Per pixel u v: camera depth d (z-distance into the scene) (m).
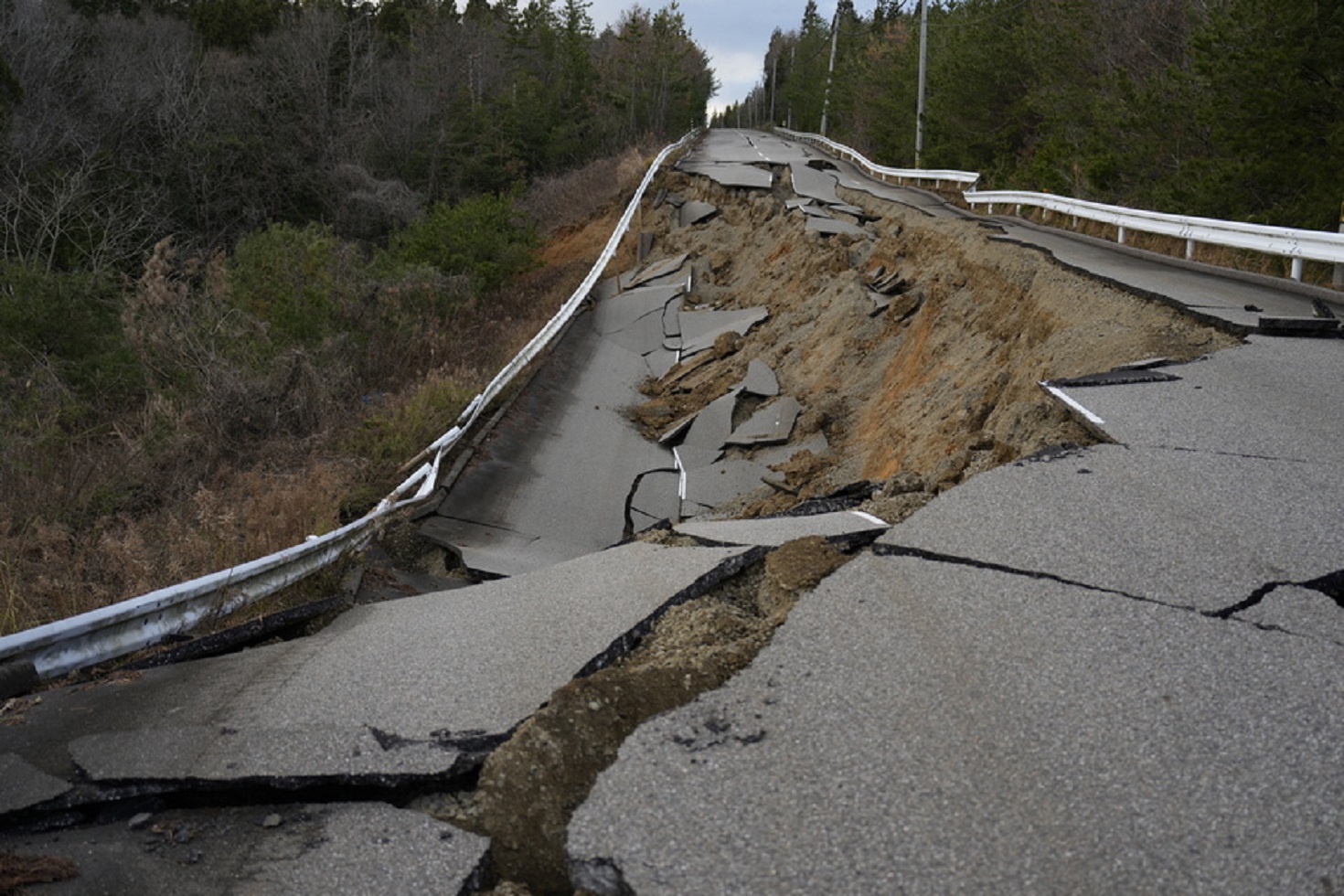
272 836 3.67
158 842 3.67
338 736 4.19
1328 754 3.45
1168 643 4.22
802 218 26.67
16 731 4.48
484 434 14.92
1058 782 3.42
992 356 13.91
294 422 13.81
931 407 14.21
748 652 4.59
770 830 3.31
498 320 24.03
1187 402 7.72
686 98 98.19
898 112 47.47
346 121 41.91
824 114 68.81
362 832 3.64
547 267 31.95
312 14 45.50
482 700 4.45
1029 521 5.59
